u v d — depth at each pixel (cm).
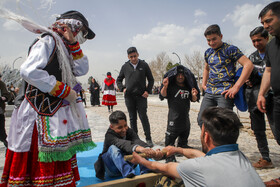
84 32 218
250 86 332
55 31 198
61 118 187
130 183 221
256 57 341
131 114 459
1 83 396
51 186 177
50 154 174
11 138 184
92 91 1531
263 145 319
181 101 369
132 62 445
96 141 488
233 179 132
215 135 148
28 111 179
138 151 249
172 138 376
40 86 172
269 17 215
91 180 279
